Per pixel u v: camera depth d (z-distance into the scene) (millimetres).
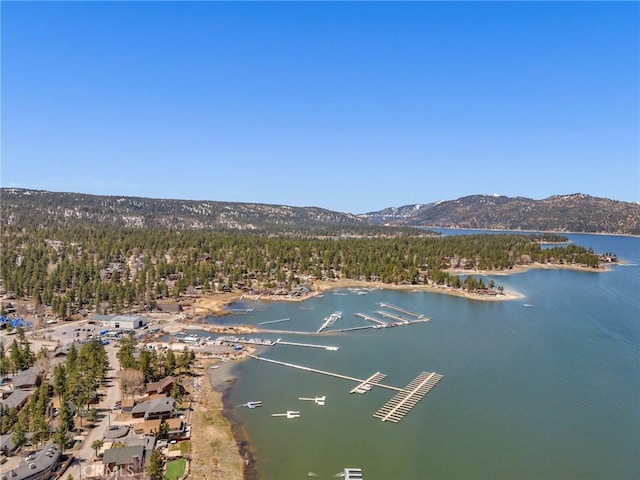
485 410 119125
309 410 118688
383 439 104500
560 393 130000
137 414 109625
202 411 116688
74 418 108062
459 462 95562
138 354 152250
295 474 90562
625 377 141875
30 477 82188
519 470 93062
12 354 137750
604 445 102750
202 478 88062
